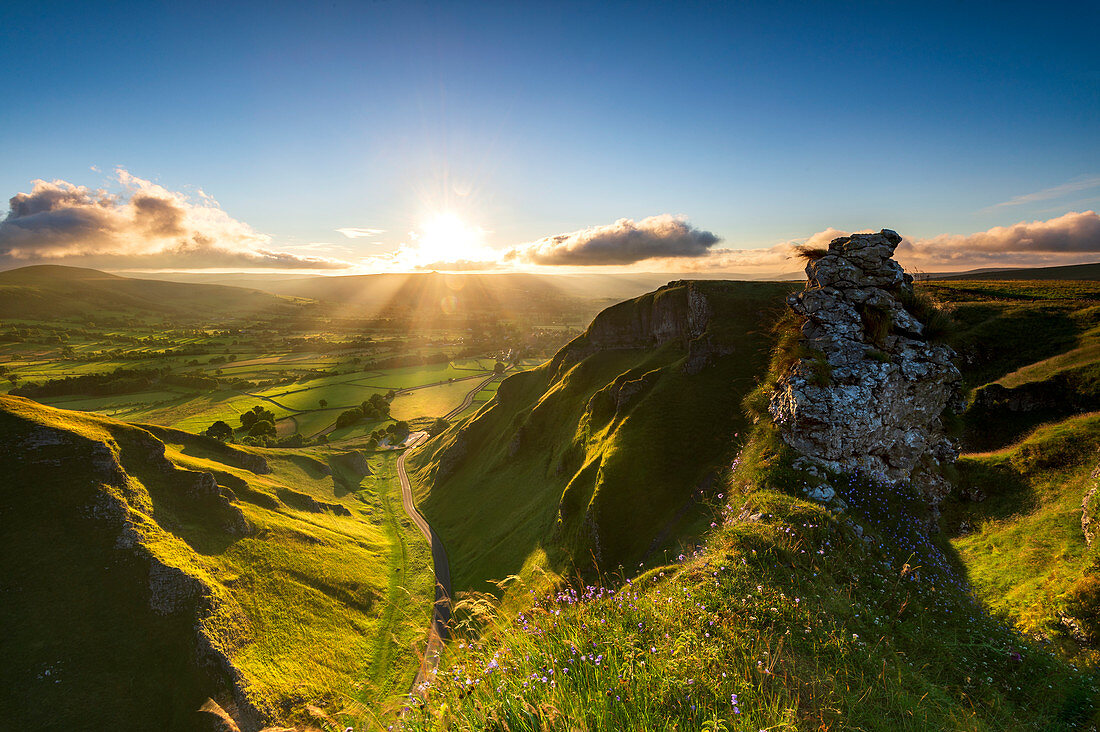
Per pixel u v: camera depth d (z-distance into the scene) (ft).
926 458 62.64
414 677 164.55
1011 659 32.50
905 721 20.53
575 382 331.36
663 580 36.58
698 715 18.08
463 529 278.26
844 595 33.76
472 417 429.38
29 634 152.35
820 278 68.80
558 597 26.94
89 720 140.05
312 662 172.76
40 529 177.68
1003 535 85.51
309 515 271.08
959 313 262.26
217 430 458.91
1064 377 172.86
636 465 187.52
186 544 197.06
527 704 17.10
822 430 58.29
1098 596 47.83
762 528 41.11
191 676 154.30
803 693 21.22
